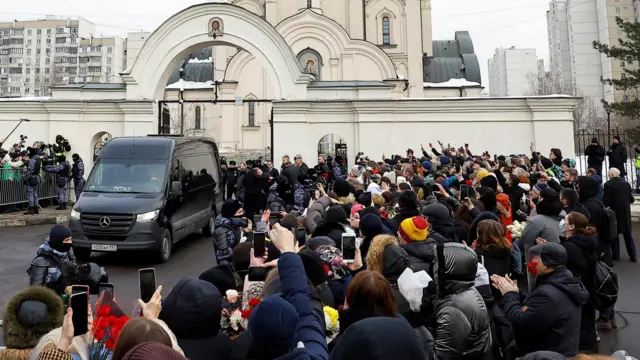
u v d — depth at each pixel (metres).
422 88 43.94
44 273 5.86
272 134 22.39
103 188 12.21
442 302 4.27
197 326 3.21
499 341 4.58
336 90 22.69
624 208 11.51
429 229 6.95
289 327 2.83
